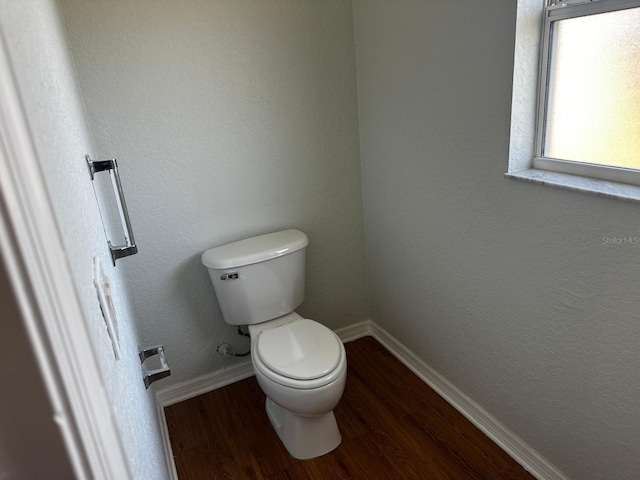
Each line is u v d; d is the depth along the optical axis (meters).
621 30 1.26
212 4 1.87
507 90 1.48
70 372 0.36
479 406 1.95
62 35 1.43
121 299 1.27
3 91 0.31
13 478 0.37
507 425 1.83
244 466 1.88
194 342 2.26
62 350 0.35
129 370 0.97
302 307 2.48
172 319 2.18
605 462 1.47
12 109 0.32
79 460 0.38
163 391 2.27
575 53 1.40
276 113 2.11
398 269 2.28
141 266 2.05
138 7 1.77
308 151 2.22
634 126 1.28
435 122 1.80
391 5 1.87
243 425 2.10
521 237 1.55
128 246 1.33
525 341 1.64
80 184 0.79
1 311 0.32
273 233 2.22
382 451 1.89
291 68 2.08
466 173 1.71
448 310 2.00
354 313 2.62
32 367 0.34
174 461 1.92
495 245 1.66
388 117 2.06
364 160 2.32
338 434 1.94
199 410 2.21
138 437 0.85
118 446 0.45
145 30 1.80
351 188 2.38
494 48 1.49
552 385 1.58
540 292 1.53
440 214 1.90
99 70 1.78
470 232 1.76
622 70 1.28
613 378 1.37
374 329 2.63
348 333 2.63
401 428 2.00
